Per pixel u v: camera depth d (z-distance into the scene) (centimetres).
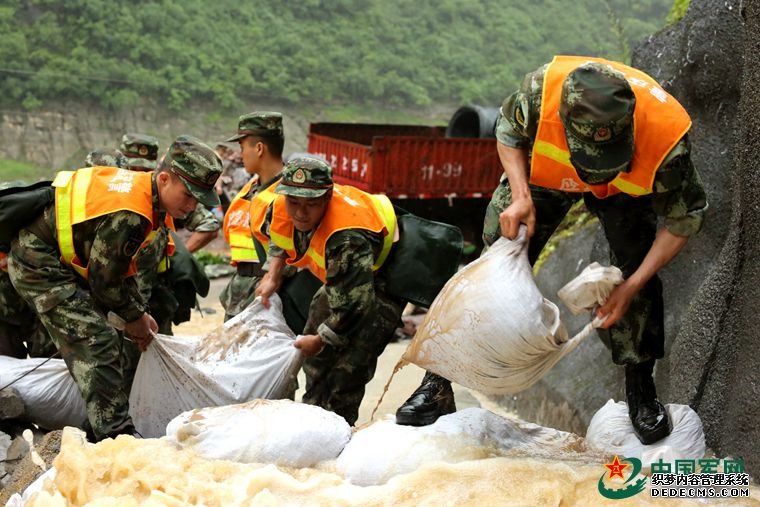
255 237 562
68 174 442
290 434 381
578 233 723
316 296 508
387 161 1304
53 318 438
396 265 493
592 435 421
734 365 443
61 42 4000
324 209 466
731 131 542
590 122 328
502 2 5738
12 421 484
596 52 5128
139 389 460
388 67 4919
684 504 340
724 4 545
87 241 432
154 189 436
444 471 354
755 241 438
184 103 4034
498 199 409
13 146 3519
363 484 373
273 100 4359
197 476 362
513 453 384
